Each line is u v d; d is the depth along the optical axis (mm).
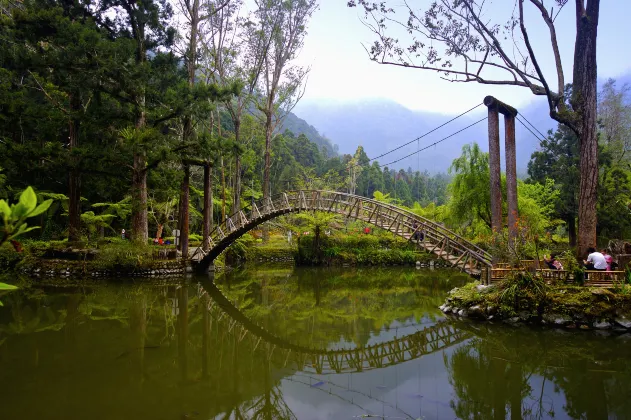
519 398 6086
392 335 10031
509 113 12211
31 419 5195
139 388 6398
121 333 9469
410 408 5812
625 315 9055
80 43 14016
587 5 10961
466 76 11906
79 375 6844
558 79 11281
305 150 61156
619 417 5461
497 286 10734
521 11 10438
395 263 25938
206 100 16656
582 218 11008
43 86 20062
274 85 26453
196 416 5496
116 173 18438
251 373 7426
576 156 22531
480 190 19531
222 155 17484
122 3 16859
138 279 17047
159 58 16922
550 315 9672
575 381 6691
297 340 9727
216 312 12383
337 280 19766
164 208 26281
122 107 17234
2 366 7180
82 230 20234
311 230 26734
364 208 16312
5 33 15992
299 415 5602
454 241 12852
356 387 6707
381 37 11812
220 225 21391
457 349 8609
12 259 17109
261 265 25797
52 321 10289
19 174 17250
